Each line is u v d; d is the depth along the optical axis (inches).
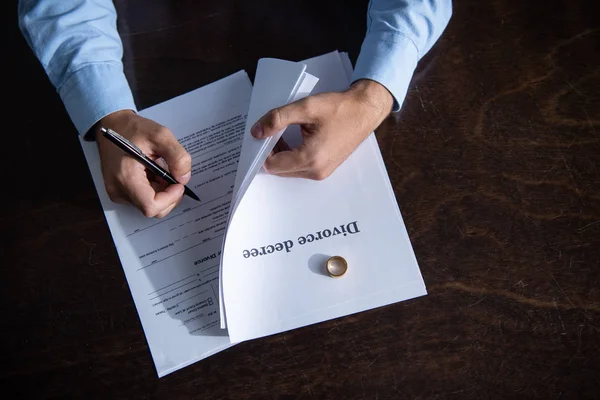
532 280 26.0
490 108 28.6
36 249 27.9
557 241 26.5
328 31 30.5
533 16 29.8
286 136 29.0
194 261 27.4
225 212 28.0
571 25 29.5
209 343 26.1
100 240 27.9
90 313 26.9
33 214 28.4
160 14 31.3
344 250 26.8
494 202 27.2
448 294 26.0
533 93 28.7
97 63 28.5
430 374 25.1
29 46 30.0
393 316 25.8
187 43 30.7
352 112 27.2
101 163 28.0
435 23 28.5
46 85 30.4
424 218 27.1
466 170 27.8
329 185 28.0
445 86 29.2
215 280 27.1
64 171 29.0
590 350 25.0
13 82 30.5
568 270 26.1
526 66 29.1
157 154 27.7
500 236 26.7
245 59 30.3
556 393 24.6
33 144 29.5
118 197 27.7
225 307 25.3
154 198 26.5
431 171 27.8
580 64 29.0
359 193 27.7
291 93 27.1
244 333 25.8
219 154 29.0
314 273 26.6
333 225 27.3
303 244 27.0
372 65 27.9
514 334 25.4
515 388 24.8
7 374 26.2
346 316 25.9
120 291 27.1
